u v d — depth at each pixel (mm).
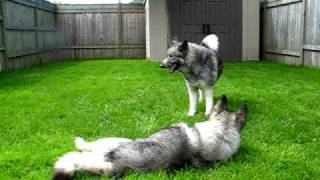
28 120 2244
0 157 1610
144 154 1394
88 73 4254
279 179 1408
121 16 6676
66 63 5559
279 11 5273
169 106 2582
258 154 1663
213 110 1694
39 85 3432
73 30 6711
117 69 4582
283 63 5082
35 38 5512
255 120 2182
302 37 4609
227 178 1409
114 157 1361
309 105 2572
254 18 5629
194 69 2307
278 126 2059
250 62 5297
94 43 6746
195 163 1510
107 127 2098
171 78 3779
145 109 2496
